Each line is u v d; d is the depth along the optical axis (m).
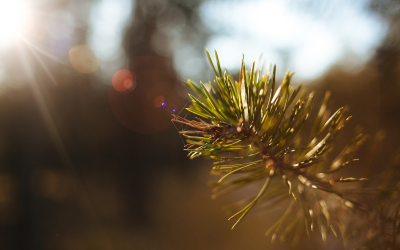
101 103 3.59
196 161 4.25
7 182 2.80
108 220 2.54
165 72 3.35
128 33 3.23
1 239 1.99
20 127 2.36
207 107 0.34
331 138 0.35
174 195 3.19
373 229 0.38
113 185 3.17
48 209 2.31
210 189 3.28
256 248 1.61
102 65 3.63
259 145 0.34
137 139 3.37
